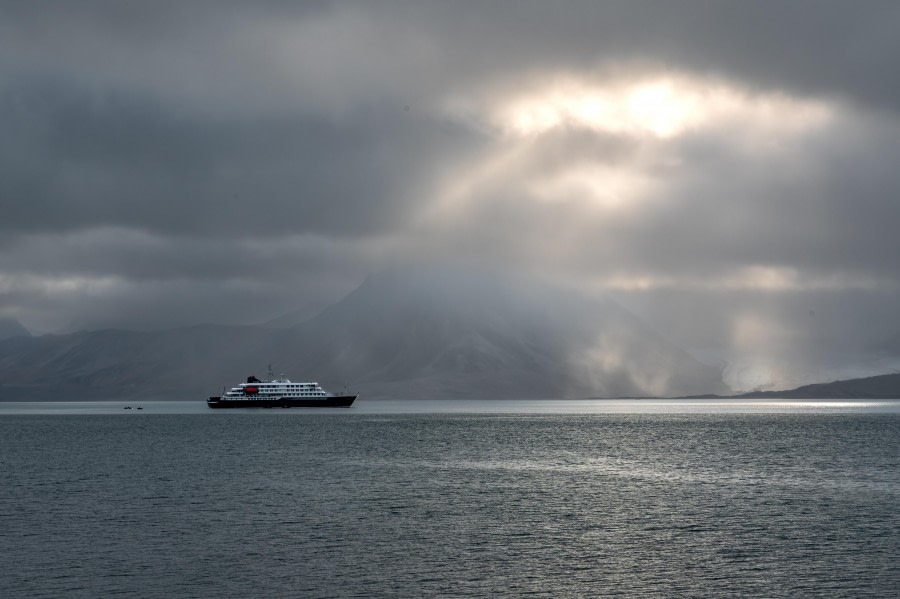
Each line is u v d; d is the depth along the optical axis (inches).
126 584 2300.7
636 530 2960.1
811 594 2201.0
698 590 2234.3
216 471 4854.8
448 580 2327.8
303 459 5615.2
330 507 3462.1
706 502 3580.2
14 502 3659.0
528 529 2982.3
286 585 2283.5
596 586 2269.9
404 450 6373.0
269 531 2955.2
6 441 7765.8
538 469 4921.3
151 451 6387.8
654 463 5285.4
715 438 7672.2
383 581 2317.9
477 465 5172.2
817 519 3161.9
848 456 5718.5
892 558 2549.2
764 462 5324.8
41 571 2431.1
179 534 2910.9
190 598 2180.1
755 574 2378.2
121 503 3607.3
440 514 3284.9
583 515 3257.9
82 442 7544.3
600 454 5969.5
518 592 2219.5
